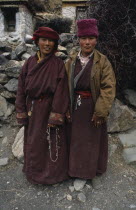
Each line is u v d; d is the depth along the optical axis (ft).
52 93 8.25
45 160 8.80
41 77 8.05
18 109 8.71
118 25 11.74
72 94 8.33
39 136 8.44
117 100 12.02
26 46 15.19
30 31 25.93
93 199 8.45
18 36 23.80
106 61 8.02
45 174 8.76
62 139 8.70
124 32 11.59
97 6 11.98
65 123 8.77
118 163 9.97
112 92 7.91
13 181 9.36
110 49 11.66
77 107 8.39
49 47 8.03
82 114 8.36
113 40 11.59
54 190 8.84
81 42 7.89
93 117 8.23
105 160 9.18
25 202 8.42
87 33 7.67
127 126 11.37
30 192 8.82
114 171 9.57
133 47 11.91
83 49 7.97
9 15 24.58
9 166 10.11
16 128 12.00
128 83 13.06
